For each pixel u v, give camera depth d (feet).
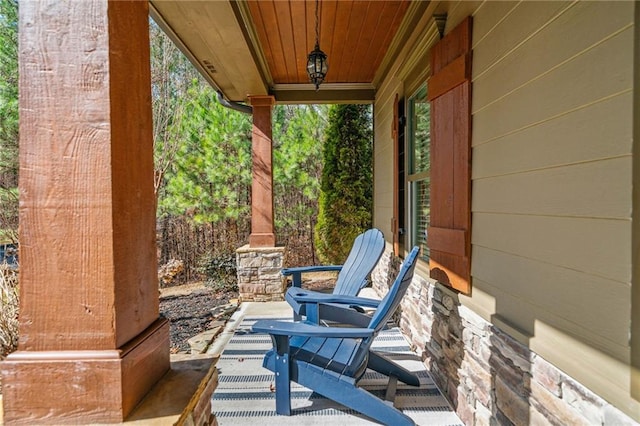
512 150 5.39
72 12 2.70
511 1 5.40
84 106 2.67
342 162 23.27
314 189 24.41
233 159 22.09
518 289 5.22
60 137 2.67
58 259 2.66
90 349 2.66
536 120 4.81
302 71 15.92
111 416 2.64
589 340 3.87
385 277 15.49
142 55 3.18
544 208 4.65
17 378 2.61
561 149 4.33
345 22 11.37
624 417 3.41
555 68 4.44
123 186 2.83
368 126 23.68
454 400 7.27
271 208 17.11
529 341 4.87
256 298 16.84
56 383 2.62
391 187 14.32
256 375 8.79
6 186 16.22
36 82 2.67
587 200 3.91
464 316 6.87
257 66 13.28
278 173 23.49
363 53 13.91
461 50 6.96
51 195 2.66
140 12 3.16
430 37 9.00
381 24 11.50
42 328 2.66
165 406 2.87
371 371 8.97
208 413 3.52
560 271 4.34
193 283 23.30
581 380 3.97
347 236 23.29
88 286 2.67
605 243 3.67
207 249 23.81
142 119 3.16
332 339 8.43
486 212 6.17
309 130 23.94
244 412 7.15
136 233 3.01
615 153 3.55
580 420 3.97
